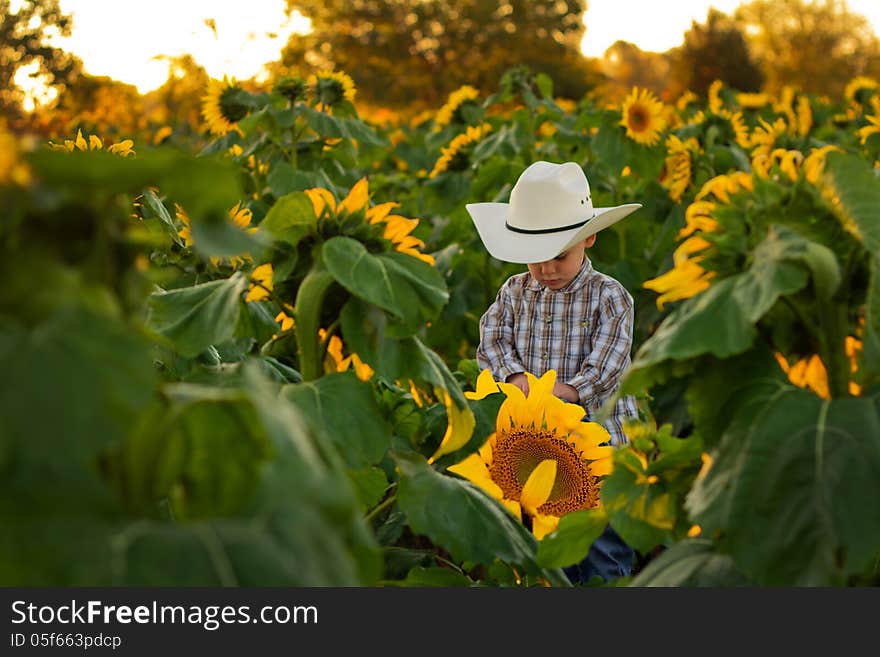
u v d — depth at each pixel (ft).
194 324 7.81
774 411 5.84
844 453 5.59
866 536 5.35
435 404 10.54
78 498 3.75
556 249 13.35
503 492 10.28
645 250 24.91
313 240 8.16
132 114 76.59
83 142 13.53
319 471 4.13
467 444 10.13
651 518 7.45
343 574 4.21
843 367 6.07
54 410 3.61
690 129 27.35
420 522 7.98
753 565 5.48
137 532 3.89
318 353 8.11
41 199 3.87
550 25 166.50
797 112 40.73
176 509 4.58
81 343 3.72
